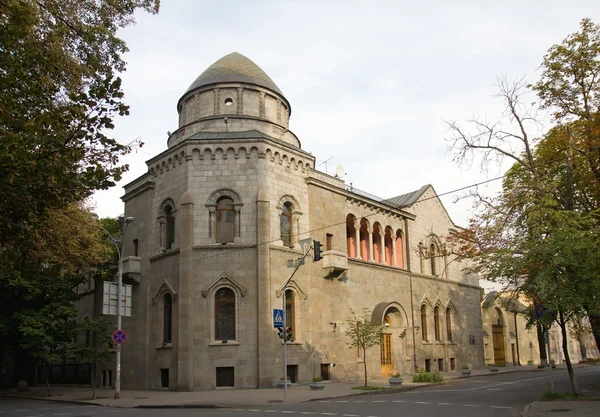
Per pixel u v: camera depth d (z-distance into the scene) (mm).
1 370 42156
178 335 31047
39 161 11750
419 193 48625
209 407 22812
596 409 17938
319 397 25234
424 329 45812
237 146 33531
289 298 33750
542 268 20969
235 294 31688
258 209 32531
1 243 14289
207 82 38156
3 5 12703
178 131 38062
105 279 40688
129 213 39062
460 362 49156
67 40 18172
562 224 21031
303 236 35375
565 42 27188
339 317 36938
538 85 28297
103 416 19312
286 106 40625
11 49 13297
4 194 12664
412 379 36281
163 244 34719
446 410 19312
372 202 42375
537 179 23844
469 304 52531
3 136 13133
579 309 21094
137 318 35594
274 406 22375
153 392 31156
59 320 33562
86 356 29641
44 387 40531
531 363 65625
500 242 23516
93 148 13484
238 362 30750
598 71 26812
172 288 32656
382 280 41875
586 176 28156
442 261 49875
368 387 29906
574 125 26922
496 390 27812
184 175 33438
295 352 32719
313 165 38094
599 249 20203
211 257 32000
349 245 40500
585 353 78625
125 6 19766
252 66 39750
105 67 19031
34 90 13453
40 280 34531
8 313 34250
